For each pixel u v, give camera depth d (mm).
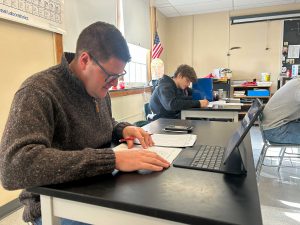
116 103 3424
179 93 2896
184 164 792
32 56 1989
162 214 535
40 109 743
